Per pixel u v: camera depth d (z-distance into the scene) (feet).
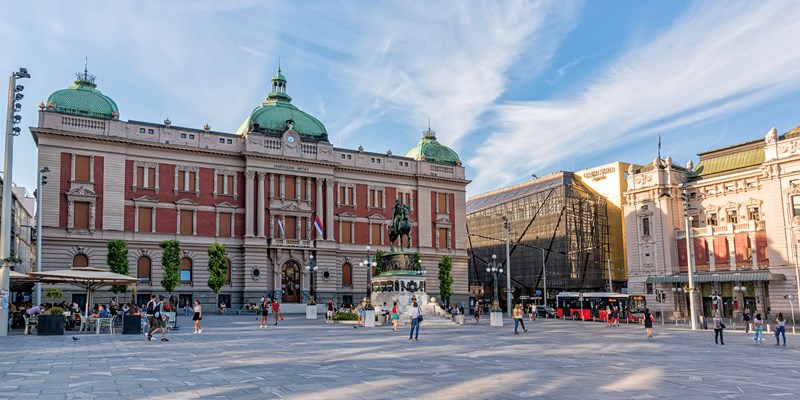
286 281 284.82
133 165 257.75
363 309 176.45
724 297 272.31
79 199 243.81
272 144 284.61
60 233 239.09
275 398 52.90
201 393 55.31
